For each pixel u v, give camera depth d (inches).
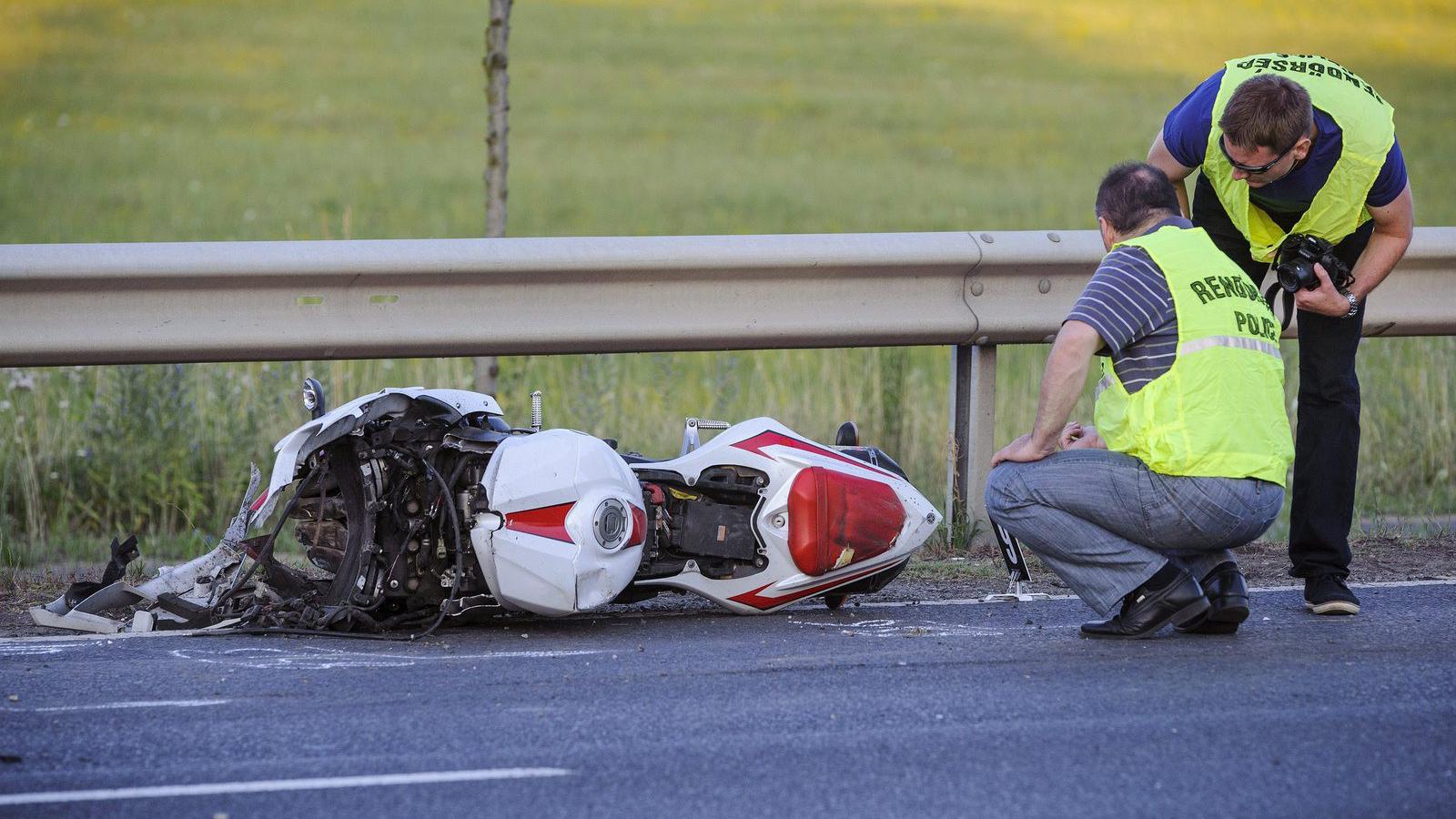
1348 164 823.7
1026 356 1654.8
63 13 6496.1
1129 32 7116.1
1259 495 778.8
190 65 5713.6
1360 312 880.9
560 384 1432.1
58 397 1296.8
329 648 789.9
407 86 5590.6
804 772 588.7
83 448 1206.3
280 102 5182.1
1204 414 770.2
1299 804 557.3
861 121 5285.4
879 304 1083.9
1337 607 866.8
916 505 912.3
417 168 4252.0
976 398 1107.9
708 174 4355.3
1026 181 4269.2
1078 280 1114.7
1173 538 788.6
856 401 1378.0
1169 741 624.7
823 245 1060.5
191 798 559.5
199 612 839.7
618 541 814.5
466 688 706.2
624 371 1536.7
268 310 1002.7
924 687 707.4
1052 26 7249.0
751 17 7381.9
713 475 886.4
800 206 3858.3
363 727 642.8
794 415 1366.9
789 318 1072.2
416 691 701.3
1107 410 791.1
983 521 1108.5
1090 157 4694.9
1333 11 7593.5
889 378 1338.6
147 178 3870.6
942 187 4165.8
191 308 991.0
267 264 986.1
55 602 876.0
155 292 985.5
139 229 3159.5
